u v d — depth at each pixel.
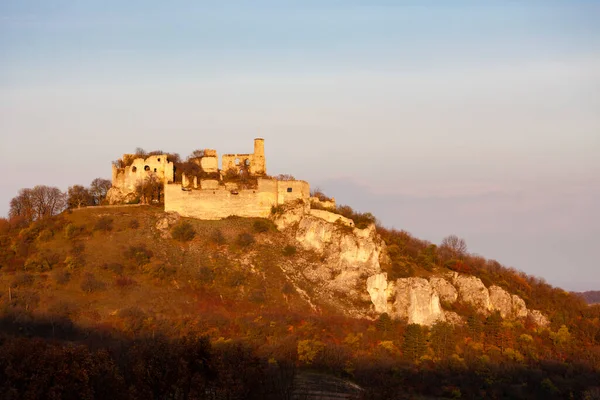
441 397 197.50
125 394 150.62
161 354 164.50
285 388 172.75
